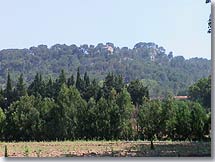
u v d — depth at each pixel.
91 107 75.06
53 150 46.47
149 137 72.00
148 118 71.56
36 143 62.25
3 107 92.62
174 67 146.75
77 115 74.62
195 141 60.94
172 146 47.31
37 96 87.00
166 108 69.81
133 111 78.12
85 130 74.56
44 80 102.06
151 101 73.81
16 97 93.44
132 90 92.31
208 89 72.62
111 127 74.44
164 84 130.50
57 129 74.00
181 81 130.88
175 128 66.12
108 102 75.12
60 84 96.75
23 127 74.25
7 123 74.88
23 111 74.69
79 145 55.00
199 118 63.53
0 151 45.84
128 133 74.31
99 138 74.25
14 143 62.84
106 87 96.12
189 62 142.38
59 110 74.31
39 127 74.00
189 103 67.12
